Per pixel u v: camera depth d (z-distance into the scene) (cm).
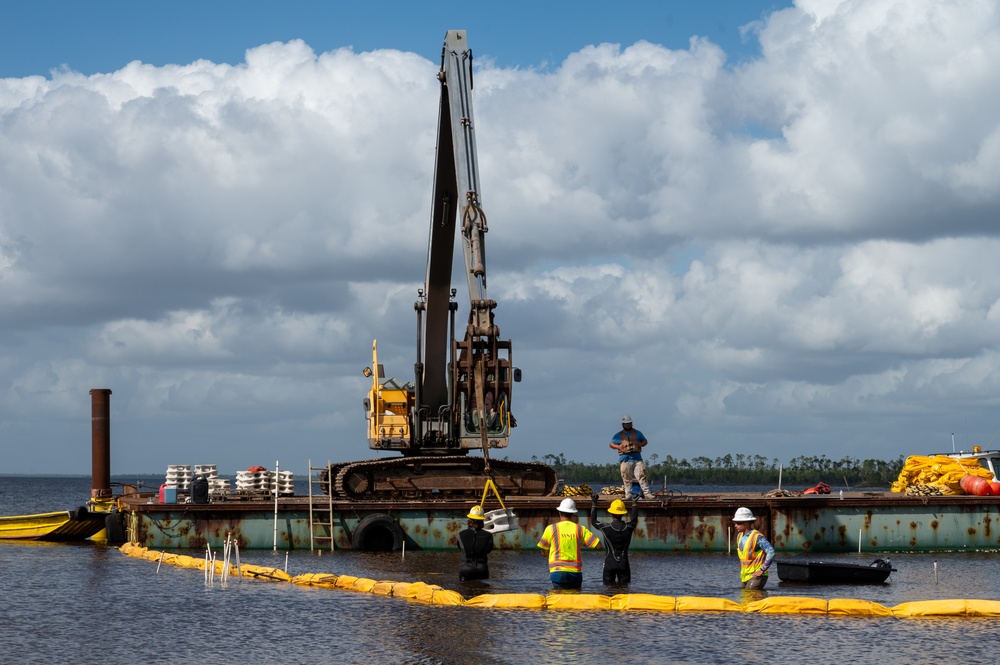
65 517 3675
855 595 2208
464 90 3192
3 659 1557
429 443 3447
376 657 1571
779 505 3111
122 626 1827
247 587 2320
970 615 1930
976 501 3175
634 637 1717
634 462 3122
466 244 3097
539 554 3011
